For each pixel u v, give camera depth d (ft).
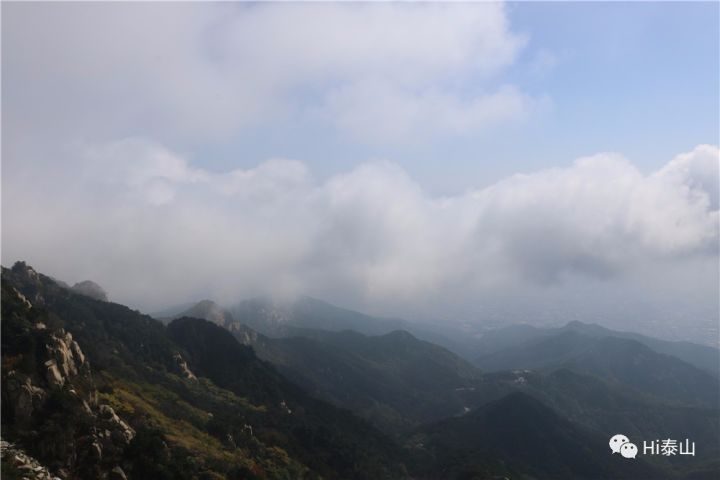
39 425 295.07
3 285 396.16
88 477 294.46
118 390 449.89
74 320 652.48
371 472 640.17
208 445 432.66
